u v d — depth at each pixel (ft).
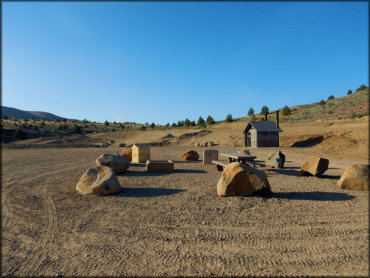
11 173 38.83
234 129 148.66
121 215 17.65
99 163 33.78
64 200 21.88
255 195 21.56
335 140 77.71
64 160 57.36
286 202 19.71
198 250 12.41
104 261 11.58
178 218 16.76
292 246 12.70
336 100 235.40
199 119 230.68
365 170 24.11
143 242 13.42
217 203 19.67
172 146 117.19
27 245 13.47
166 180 30.22
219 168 38.37
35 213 18.61
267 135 91.81
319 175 31.22
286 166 42.50
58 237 14.38
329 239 13.44
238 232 14.39
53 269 11.04
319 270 10.54
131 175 34.01
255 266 10.89
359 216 16.72
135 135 174.70
